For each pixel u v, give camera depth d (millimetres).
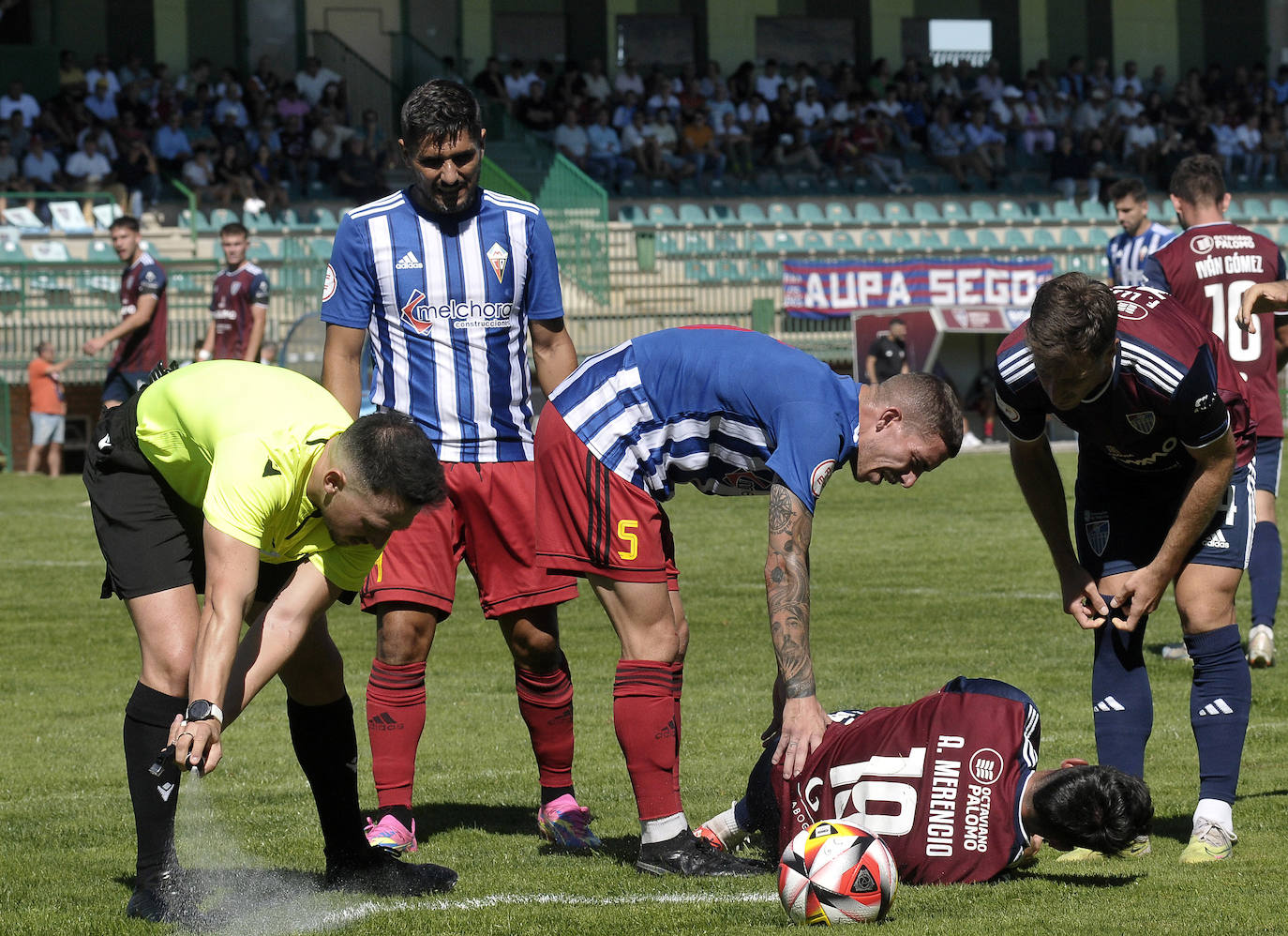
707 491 5840
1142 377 5527
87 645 11453
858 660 10180
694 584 14227
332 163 36562
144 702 5113
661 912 5004
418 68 40656
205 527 4688
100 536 5246
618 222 36094
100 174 33531
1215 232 8969
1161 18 47562
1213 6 47781
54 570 15359
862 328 30422
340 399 6406
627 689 5656
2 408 28219
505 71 43031
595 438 5672
